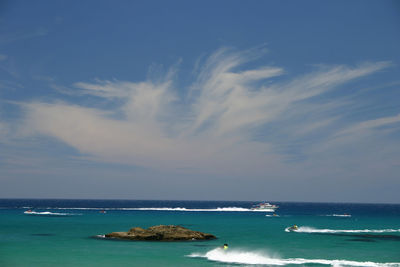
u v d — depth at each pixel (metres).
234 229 76.38
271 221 102.00
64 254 42.00
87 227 75.94
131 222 91.06
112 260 38.66
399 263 38.62
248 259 39.81
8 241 52.81
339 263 38.31
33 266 35.59
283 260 39.72
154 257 40.38
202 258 40.09
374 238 60.38
